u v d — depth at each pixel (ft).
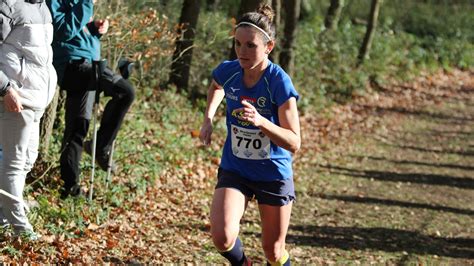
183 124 57.31
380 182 55.57
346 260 32.58
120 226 31.45
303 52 90.27
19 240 26.02
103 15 46.24
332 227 39.29
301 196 47.21
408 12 141.79
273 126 20.93
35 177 32.55
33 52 25.41
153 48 50.37
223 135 57.41
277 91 21.57
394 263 33.06
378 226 40.75
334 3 107.24
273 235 22.57
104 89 31.50
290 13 78.74
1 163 26.02
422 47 128.88
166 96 60.08
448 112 97.66
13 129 25.67
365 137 75.20
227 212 21.39
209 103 23.12
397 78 107.76
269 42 21.42
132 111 51.34
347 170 58.75
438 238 39.52
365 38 104.99
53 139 36.65
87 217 30.86
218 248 21.35
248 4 53.11
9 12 25.09
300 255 32.65
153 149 45.62
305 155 61.57
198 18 70.08
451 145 77.36
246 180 22.15
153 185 39.60
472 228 43.27
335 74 93.35
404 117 90.22
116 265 26.71
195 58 70.03
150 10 50.70
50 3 30.01
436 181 58.65
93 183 34.19
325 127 75.10
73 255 26.71
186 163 46.62
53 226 28.40
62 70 30.68
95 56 31.24
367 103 92.02
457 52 131.13
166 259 28.40
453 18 146.61
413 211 46.57
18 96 24.80
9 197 25.99
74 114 31.40
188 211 37.65
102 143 32.48
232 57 62.18
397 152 70.08
